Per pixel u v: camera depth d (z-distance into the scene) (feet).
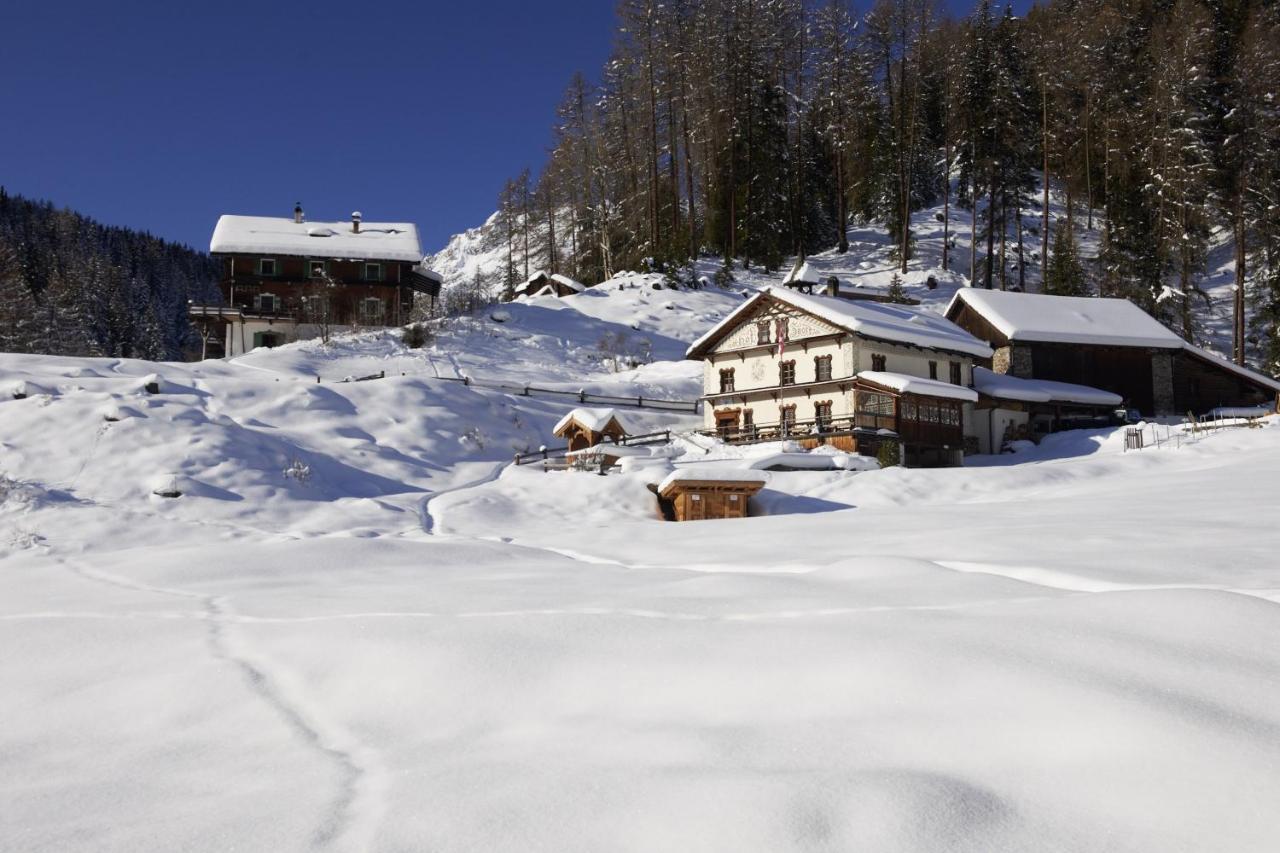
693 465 104.68
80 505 83.51
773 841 12.34
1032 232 245.45
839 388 131.34
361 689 22.04
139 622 31.65
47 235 418.51
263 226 217.15
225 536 78.13
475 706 20.13
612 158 283.59
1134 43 260.21
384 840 13.38
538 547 60.59
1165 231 200.85
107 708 22.58
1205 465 97.55
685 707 18.70
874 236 259.39
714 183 262.67
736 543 55.88
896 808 12.87
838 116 269.44
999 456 135.95
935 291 214.90
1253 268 192.85
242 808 15.26
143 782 17.40
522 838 13.07
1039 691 16.70
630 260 266.77
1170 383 156.35
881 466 113.09
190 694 22.80
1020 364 151.02
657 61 274.36
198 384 128.16
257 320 197.67
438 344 180.34
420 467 113.39
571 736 17.72
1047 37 275.59
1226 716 14.96
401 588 37.86
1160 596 22.35
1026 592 26.89
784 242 254.27
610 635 23.86
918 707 16.99
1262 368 179.11
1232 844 11.44
